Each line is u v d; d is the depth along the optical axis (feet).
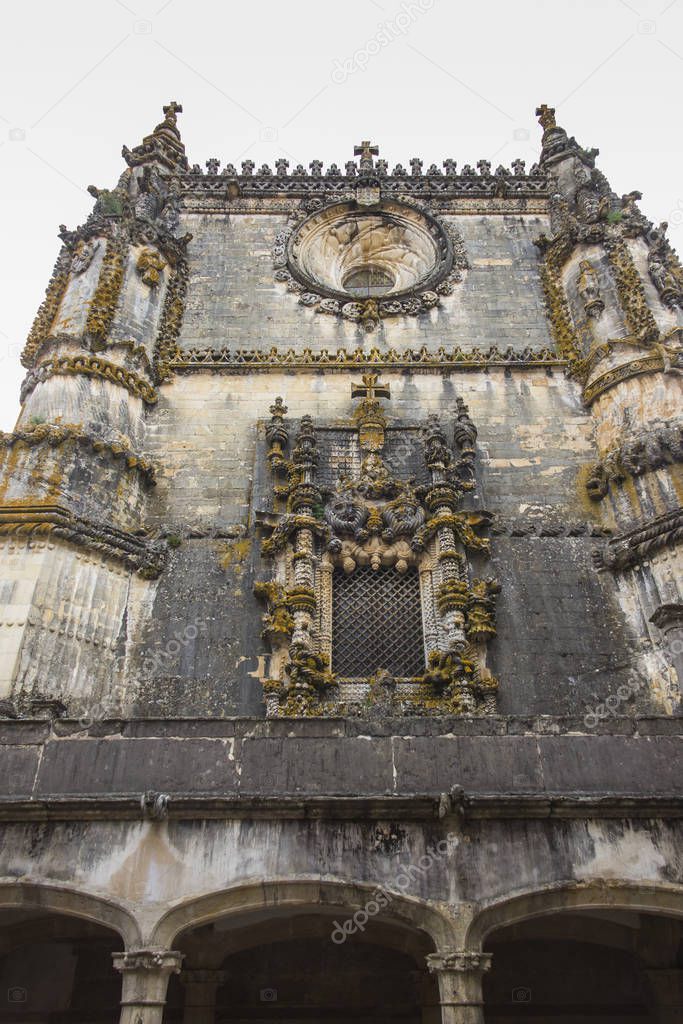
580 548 62.90
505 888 35.27
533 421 71.20
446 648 55.42
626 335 71.92
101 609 57.06
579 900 35.50
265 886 35.32
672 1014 44.93
